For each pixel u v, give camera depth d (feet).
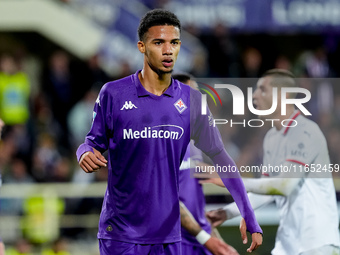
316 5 132.98
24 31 136.36
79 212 102.99
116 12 131.54
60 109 126.21
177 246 46.68
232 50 126.31
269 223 66.08
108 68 130.31
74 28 132.16
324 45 135.64
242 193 48.11
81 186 102.99
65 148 122.21
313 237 56.75
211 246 56.18
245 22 131.13
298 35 138.82
